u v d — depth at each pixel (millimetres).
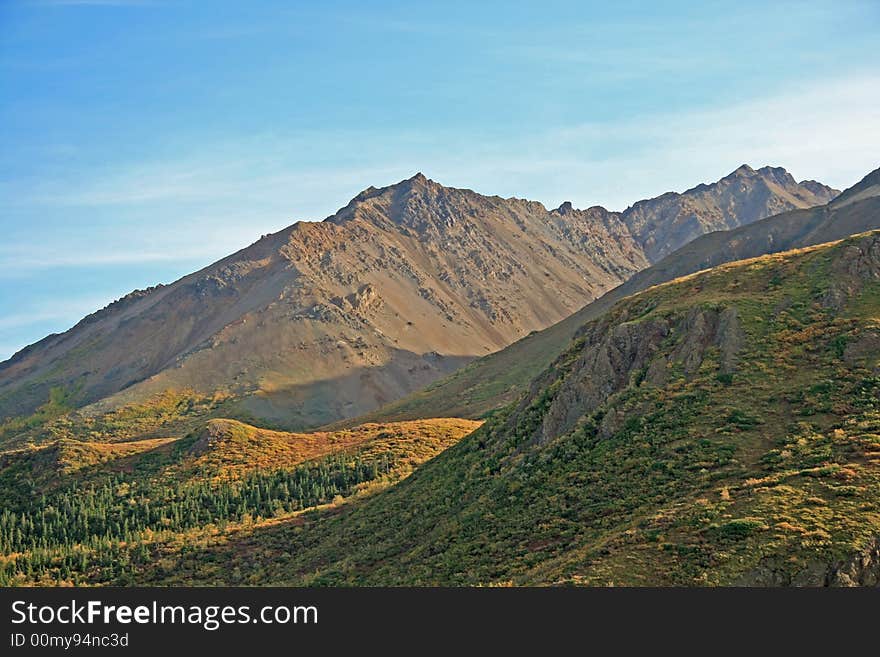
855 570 56250
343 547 113062
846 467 67875
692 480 75812
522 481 92000
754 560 58312
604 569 61719
